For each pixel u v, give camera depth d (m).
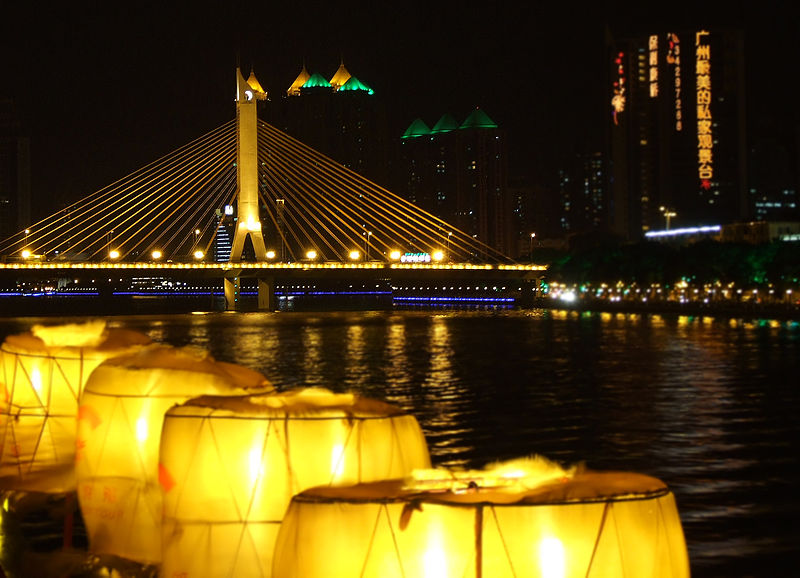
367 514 10.67
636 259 187.25
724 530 23.91
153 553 16.00
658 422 43.12
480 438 39.00
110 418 16.25
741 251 169.00
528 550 10.17
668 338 108.38
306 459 13.08
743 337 108.00
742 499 27.11
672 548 10.56
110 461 16.22
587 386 60.50
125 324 153.50
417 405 51.00
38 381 19.80
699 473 31.02
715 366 73.69
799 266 154.62
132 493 16.17
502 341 108.25
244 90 192.50
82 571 16.77
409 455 13.52
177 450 13.50
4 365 20.12
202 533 13.21
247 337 120.19
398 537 10.49
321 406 13.60
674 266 177.38
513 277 198.88
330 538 10.71
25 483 19.75
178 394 16.08
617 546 10.23
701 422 43.06
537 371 71.81
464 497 10.54
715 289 174.25
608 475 11.12
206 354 17.05
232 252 190.50
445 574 10.28
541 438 38.88
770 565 21.17
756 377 64.75
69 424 19.72
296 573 10.82
